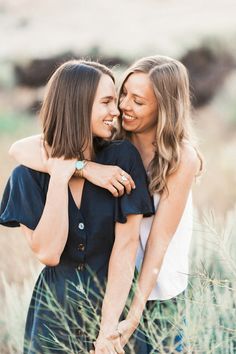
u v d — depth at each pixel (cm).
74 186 260
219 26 1623
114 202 259
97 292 263
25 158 266
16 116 1394
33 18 2030
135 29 1764
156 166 270
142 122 274
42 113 263
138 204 258
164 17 1848
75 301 264
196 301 270
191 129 283
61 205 253
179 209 269
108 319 253
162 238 266
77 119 254
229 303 285
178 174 269
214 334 290
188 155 270
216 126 1345
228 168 854
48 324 269
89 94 253
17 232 520
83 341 269
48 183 265
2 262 464
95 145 267
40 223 255
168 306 282
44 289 272
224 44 1577
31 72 1581
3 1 2164
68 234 260
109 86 256
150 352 275
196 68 1566
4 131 1234
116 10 2020
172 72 271
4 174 823
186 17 1794
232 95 1445
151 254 264
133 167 262
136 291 261
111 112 257
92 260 264
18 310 344
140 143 283
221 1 1919
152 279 262
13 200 266
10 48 1691
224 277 317
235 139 1243
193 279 308
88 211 259
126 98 272
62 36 1775
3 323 358
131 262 257
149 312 276
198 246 338
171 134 269
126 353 268
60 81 257
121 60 1584
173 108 270
